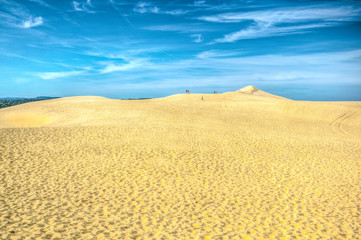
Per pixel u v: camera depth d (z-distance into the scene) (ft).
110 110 116.88
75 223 27.81
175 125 86.79
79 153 52.60
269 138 75.56
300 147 65.92
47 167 44.52
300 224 29.50
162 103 150.51
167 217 30.32
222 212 32.12
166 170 45.83
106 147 57.36
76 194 35.19
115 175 42.68
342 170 48.93
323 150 63.72
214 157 54.24
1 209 29.81
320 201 35.73
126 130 74.43
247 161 52.85
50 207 31.14
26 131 67.21
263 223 29.60
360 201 35.78
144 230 27.22
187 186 39.75
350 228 28.68
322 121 117.70
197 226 28.53
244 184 41.39
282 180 43.50
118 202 33.58
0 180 38.24
